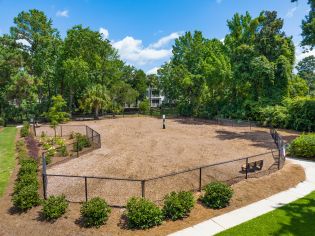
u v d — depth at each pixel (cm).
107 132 2944
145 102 5706
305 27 2288
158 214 873
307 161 1602
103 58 4981
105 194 1120
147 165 1562
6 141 2516
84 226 856
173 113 5656
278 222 844
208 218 894
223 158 1730
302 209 934
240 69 3762
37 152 1934
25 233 833
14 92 4131
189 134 2786
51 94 5012
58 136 2512
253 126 3388
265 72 3456
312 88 7619
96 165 1584
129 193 1123
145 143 2266
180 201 920
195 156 1789
